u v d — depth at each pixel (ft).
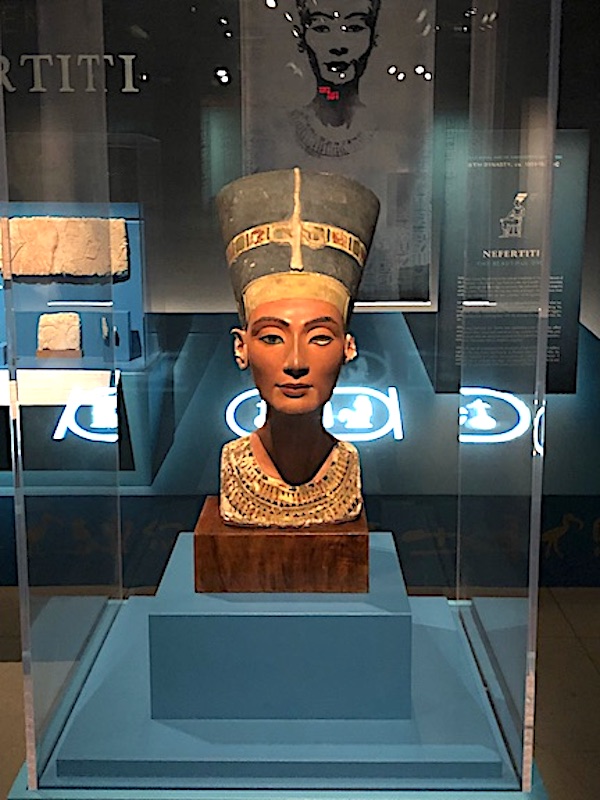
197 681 7.43
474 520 9.05
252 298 7.34
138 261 9.77
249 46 9.20
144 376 10.14
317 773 6.88
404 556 10.12
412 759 6.90
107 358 9.43
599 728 9.58
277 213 7.37
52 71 7.63
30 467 6.86
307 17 9.10
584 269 11.37
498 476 7.98
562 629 11.55
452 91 9.31
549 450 12.06
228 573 7.73
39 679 7.04
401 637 7.36
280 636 7.36
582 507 12.21
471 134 9.29
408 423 10.34
